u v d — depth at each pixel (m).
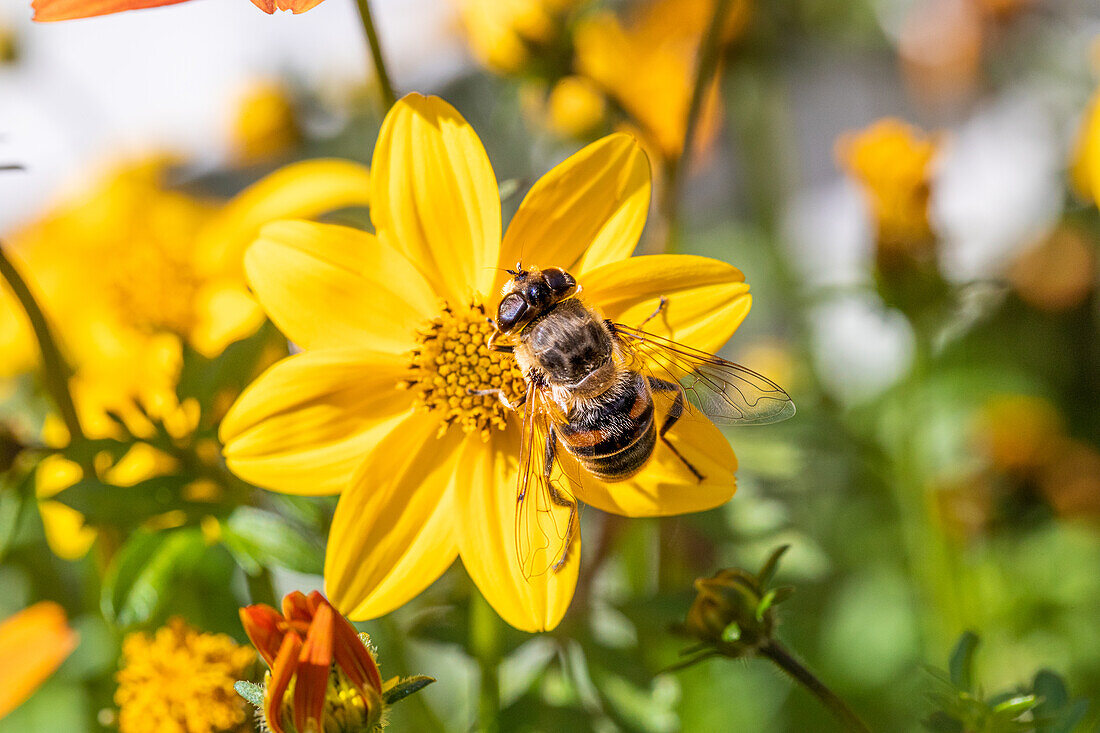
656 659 0.15
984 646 0.18
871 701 0.18
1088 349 0.21
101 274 0.17
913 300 0.17
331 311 0.14
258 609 0.13
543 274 0.14
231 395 0.15
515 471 0.14
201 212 0.19
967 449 0.20
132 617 0.14
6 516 0.15
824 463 0.19
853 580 0.19
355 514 0.14
